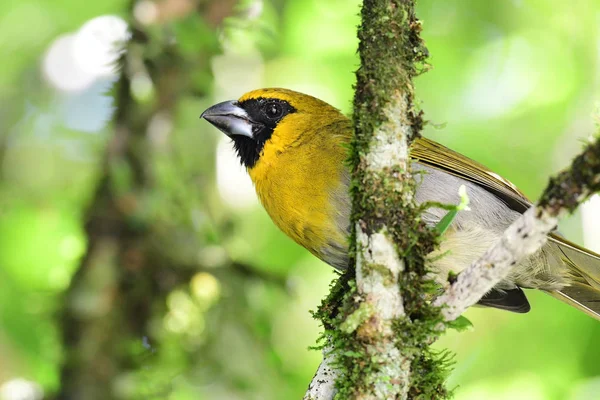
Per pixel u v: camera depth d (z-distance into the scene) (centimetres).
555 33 1405
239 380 1020
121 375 973
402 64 606
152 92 1021
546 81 1408
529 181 1424
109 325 984
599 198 1238
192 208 1051
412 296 584
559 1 1395
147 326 1006
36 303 1015
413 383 596
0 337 1334
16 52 1489
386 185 591
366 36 607
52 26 1468
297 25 1375
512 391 1239
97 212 1002
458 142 1423
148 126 1019
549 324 1266
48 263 1379
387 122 596
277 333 1277
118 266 998
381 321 571
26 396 1115
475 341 1320
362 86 606
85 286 983
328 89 1391
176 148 1044
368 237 587
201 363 1024
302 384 1295
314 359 1343
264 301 1072
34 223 1430
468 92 1434
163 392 1002
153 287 1014
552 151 1427
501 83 1424
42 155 1494
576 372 1235
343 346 581
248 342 1036
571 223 1373
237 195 1423
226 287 1036
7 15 1457
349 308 586
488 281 567
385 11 605
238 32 1120
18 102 1535
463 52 1416
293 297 1070
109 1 1427
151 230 1012
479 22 1412
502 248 554
